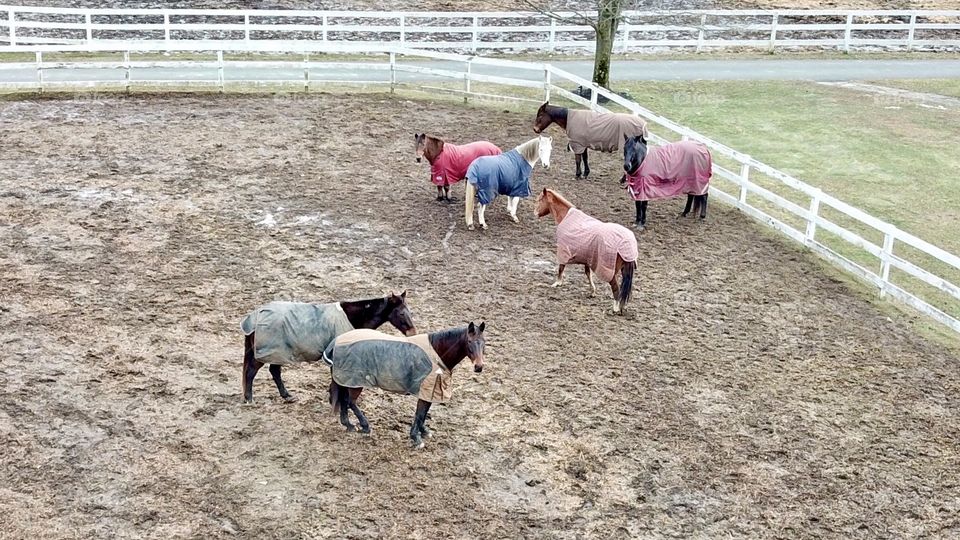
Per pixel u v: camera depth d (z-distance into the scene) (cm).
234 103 2244
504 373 1153
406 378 928
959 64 3000
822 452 1038
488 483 957
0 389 1048
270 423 1026
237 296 1303
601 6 2323
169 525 864
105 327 1198
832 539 909
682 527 914
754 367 1205
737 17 3331
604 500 943
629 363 1195
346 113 2206
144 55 2670
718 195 1816
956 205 1798
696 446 1035
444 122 2181
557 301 1354
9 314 1211
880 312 1385
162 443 979
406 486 942
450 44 2812
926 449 1055
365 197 1700
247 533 862
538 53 2959
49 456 945
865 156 2066
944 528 932
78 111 2109
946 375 1213
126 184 1683
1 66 2180
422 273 1412
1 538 830
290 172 1798
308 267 1405
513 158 1560
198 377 1102
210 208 1602
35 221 1501
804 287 1451
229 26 2486
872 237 1653
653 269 1479
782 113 2375
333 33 3023
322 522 883
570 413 1080
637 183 1592
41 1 3069
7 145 1848
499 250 1516
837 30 3288
